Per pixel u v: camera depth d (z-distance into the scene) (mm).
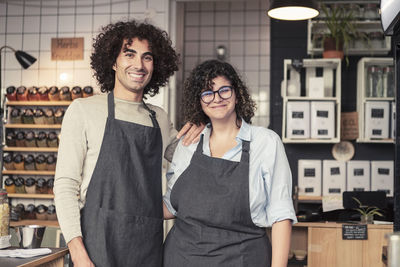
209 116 2047
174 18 4809
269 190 1961
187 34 6172
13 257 1862
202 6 6156
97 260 1869
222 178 1959
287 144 4891
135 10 4758
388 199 4621
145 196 1987
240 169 1954
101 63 2166
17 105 4738
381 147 4809
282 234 1935
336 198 3787
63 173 1901
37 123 4617
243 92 2059
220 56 5879
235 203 1927
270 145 1989
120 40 2088
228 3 6117
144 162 2021
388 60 4551
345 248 3215
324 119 4566
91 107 1997
